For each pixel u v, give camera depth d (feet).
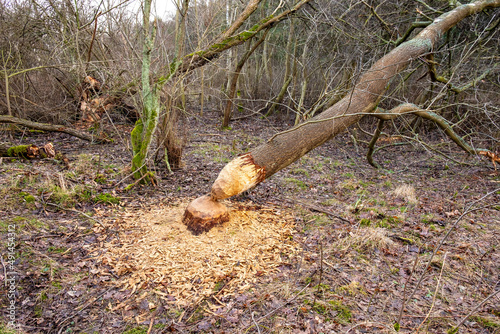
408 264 10.92
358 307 8.85
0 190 12.98
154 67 19.22
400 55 16.15
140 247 10.85
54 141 23.20
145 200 14.52
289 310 8.58
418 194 17.61
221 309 8.55
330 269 10.47
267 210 14.32
